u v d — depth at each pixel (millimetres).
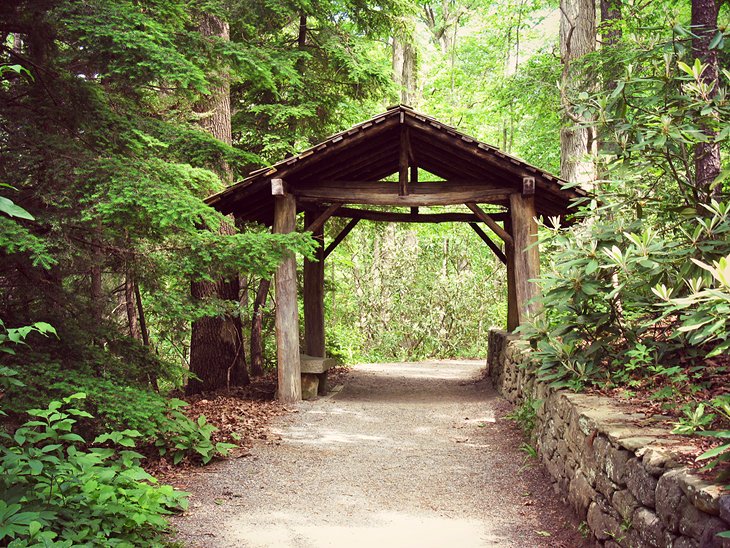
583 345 6137
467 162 10383
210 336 11281
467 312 20297
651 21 12703
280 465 6547
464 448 7258
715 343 5246
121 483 4516
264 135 12836
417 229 22172
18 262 6039
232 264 6883
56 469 3822
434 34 28219
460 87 25734
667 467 3148
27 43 6656
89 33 6020
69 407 5484
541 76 14352
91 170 5977
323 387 11328
